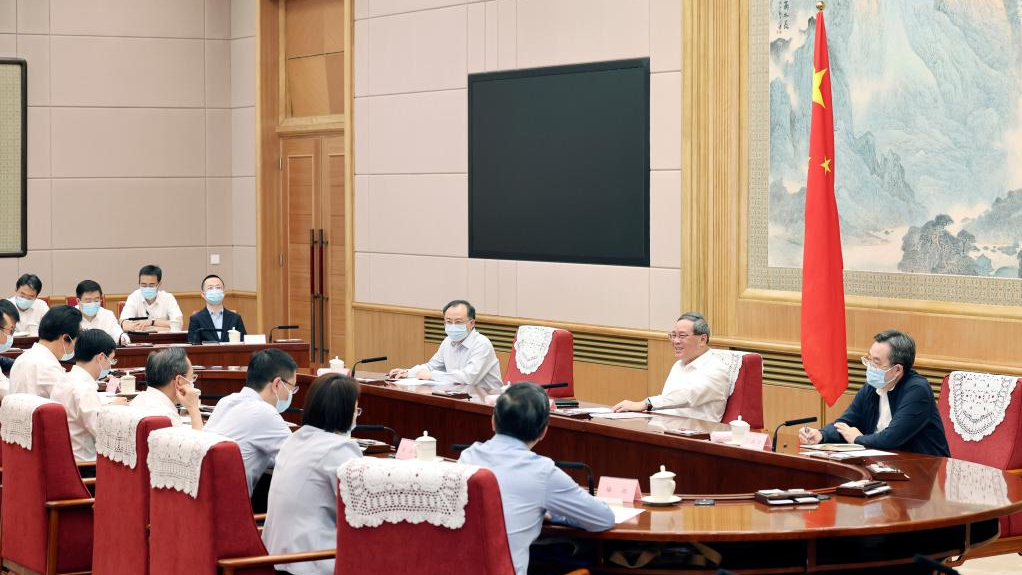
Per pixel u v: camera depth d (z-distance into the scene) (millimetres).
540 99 9812
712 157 8547
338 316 12414
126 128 13109
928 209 7379
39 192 12719
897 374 5570
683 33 8633
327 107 12523
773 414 8234
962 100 7176
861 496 4277
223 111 13555
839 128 7809
